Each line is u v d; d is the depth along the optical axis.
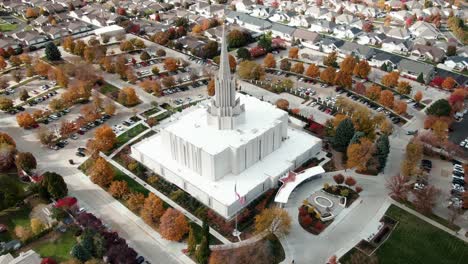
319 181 184.50
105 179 178.75
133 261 142.38
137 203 166.38
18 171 192.38
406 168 177.50
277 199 166.62
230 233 157.88
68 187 182.50
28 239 154.75
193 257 148.38
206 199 169.62
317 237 156.50
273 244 152.12
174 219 153.00
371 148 182.50
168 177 184.62
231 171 180.00
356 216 165.50
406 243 152.88
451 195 174.38
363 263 137.12
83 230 155.38
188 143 175.00
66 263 142.12
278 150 193.75
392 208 168.88
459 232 157.12
